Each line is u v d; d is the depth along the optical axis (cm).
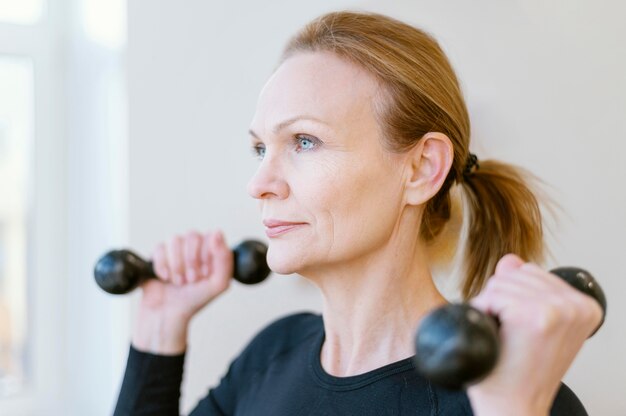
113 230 160
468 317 44
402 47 69
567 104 102
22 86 191
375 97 67
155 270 90
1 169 190
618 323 100
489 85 108
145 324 91
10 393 191
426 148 69
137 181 143
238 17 135
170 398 90
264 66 133
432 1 113
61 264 196
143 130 143
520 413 47
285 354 85
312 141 67
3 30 183
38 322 194
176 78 141
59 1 191
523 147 106
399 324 70
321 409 71
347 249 67
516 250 78
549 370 47
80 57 181
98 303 173
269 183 68
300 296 132
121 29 150
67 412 196
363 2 120
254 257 89
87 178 179
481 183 79
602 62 99
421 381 66
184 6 140
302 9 127
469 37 110
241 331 140
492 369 45
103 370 170
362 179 66
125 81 145
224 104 138
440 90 70
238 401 87
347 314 71
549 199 96
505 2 106
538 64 104
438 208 76
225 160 138
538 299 46
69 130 192
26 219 194
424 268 74
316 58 68
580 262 102
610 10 98
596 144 100
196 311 91
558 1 102
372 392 68
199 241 90
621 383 100
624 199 98
